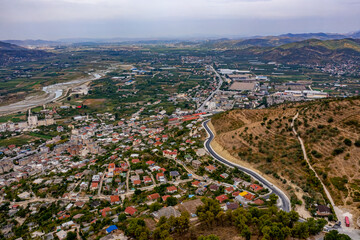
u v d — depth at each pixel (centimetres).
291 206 19975
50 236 17950
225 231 15750
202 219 16388
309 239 15525
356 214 18200
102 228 17838
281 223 15588
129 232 15825
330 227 17038
